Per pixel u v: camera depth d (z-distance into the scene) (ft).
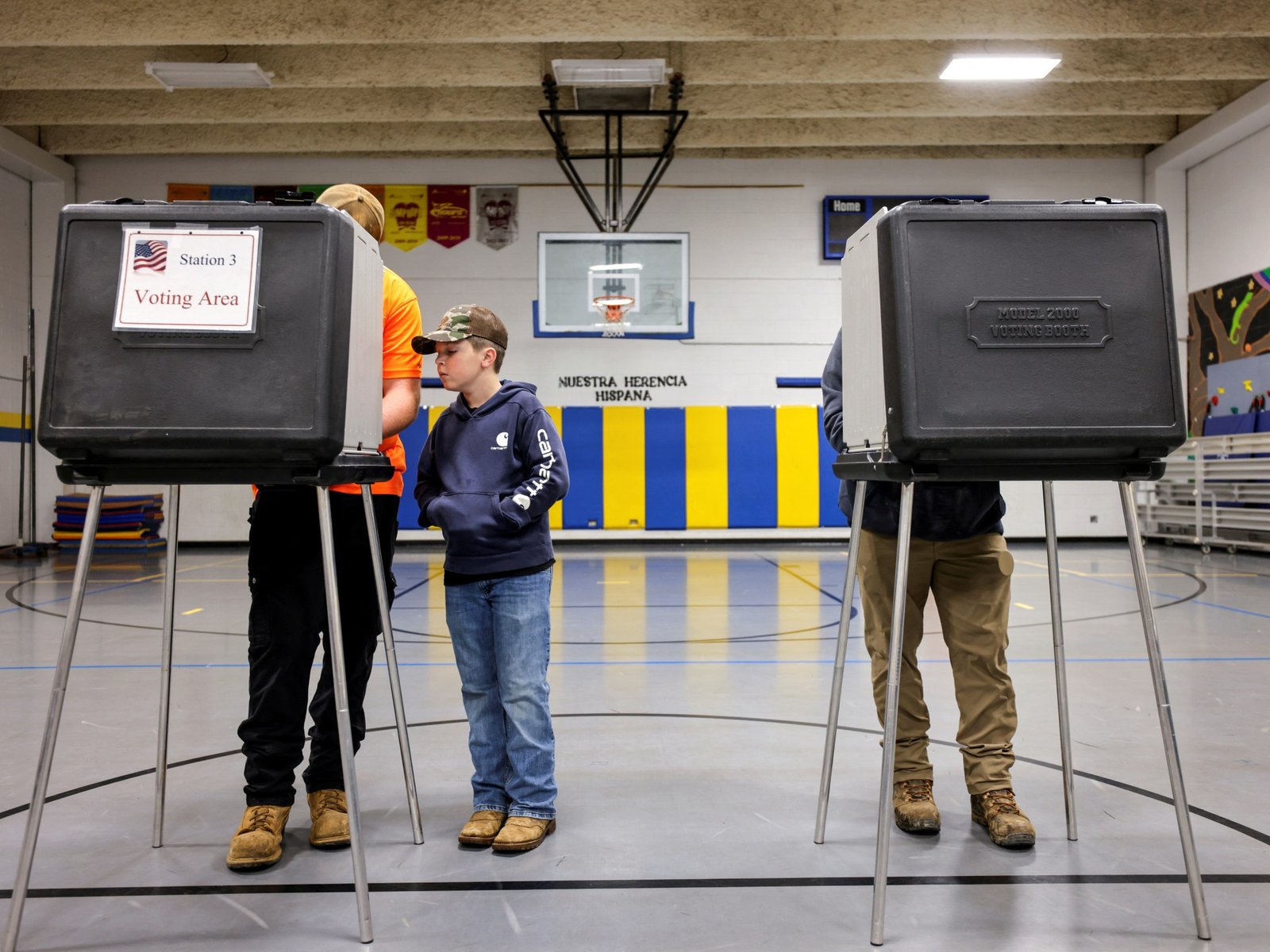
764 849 6.61
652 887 5.96
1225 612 18.28
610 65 26.18
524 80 28.35
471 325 7.02
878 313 5.66
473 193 36.68
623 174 36.94
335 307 5.16
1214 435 33.42
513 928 5.39
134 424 5.00
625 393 37.06
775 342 36.99
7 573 27.63
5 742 9.51
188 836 6.93
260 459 5.25
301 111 31.12
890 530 7.14
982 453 5.23
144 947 5.19
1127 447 5.22
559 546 36.76
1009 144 36.35
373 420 6.23
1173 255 35.60
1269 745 9.18
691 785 8.11
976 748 7.06
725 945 5.16
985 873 6.15
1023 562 29.35
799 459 37.11
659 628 17.10
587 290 36.06
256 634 6.64
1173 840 6.72
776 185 36.86
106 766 8.71
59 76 28.02
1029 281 5.18
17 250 34.47
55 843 6.80
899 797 7.07
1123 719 10.25
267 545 6.66
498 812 6.96
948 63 27.04
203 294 5.08
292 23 24.79
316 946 5.18
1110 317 5.18
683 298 36.09
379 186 36.70
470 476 7.01
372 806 7.62
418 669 13.28
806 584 24.21
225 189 36.45
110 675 12.91
